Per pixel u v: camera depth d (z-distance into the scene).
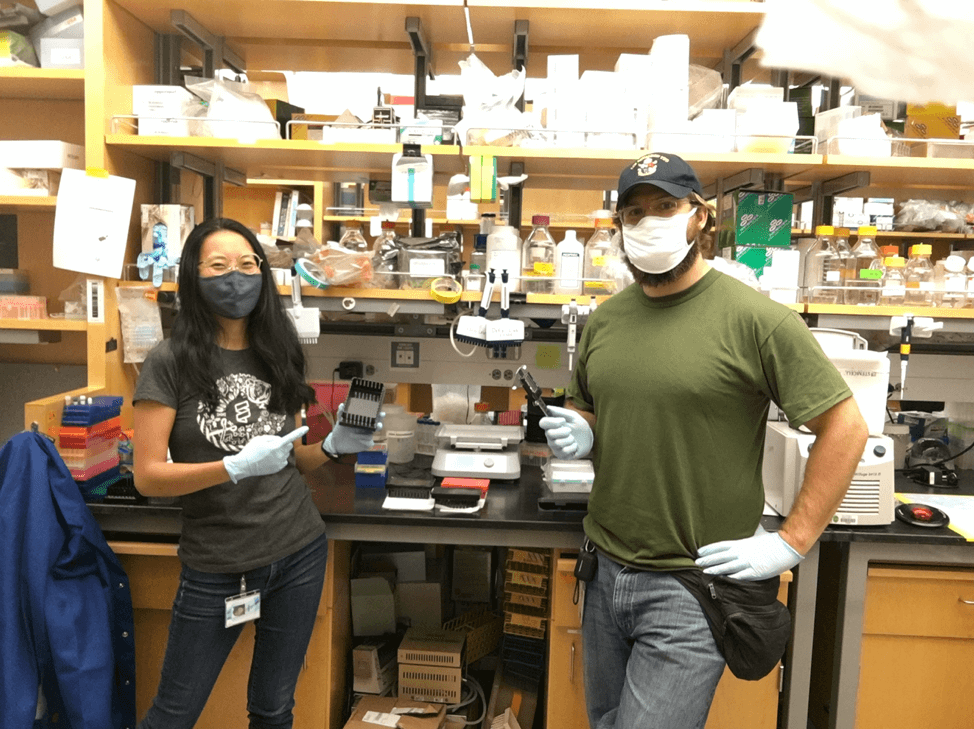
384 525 1.76
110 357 2.10
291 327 1.56
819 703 2.14
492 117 2.00
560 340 2.33
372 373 2.37
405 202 2.02
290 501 1.51
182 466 1.38
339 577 1.95
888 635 1.79
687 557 1.35
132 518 1.78
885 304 2.14
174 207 2.11
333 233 4.29
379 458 1.97
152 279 2.14
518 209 2.47
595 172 2.31
